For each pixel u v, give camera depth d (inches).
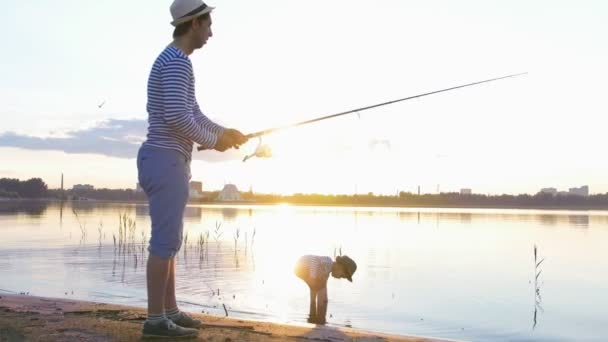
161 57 138.5
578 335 267.7
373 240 858.8
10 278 411.2
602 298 373.4
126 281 404.2
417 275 470.3
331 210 3189.0
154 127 138.9
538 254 663.8
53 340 141.5
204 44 147.0
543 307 339.9
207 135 139.9
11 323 161.6
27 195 5167.3
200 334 150.4
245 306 316.5
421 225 1358.3
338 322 281.6
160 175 136.9
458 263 563.8
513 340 255.4
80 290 360.5
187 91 138.8
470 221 1620.3
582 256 642.8
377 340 158.4
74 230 983.0
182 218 142.6
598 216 2245.3
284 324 175.5
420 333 263.7
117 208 2635.3
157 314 143.0
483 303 348.8
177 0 141.4
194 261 556.4
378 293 375.2
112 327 156.3
